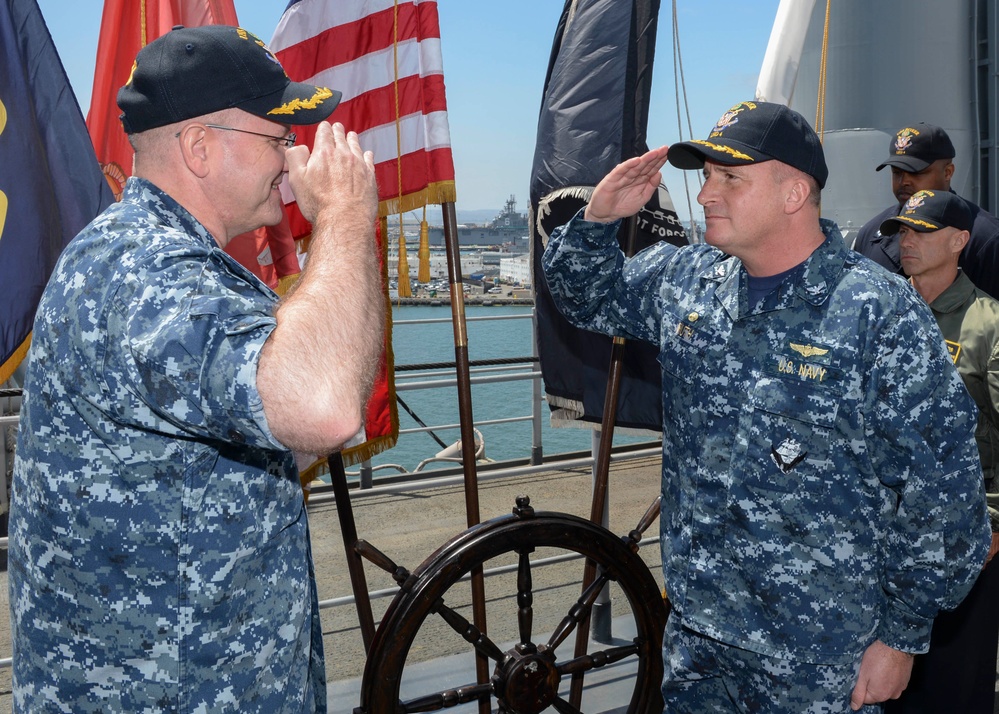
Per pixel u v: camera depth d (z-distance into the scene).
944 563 1.76
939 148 3.44
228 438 1.16
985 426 2.45
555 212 2.73
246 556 1.33
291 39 2.50
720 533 1.90
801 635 1.82
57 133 2.30
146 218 1.31
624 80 2.60
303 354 1.13
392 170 2.42
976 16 4.70
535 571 4.36
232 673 1.33
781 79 3.96
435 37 2.39
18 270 2.28
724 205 1.83
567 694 2.99
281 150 1.46
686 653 2.01
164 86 1.34
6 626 3.59
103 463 1.24
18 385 2.89
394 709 1.92
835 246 1.84
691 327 1.95
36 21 2.27
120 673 1.28
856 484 1.80
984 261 3.29
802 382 1.79
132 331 1.16
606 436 2.39
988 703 2.53
